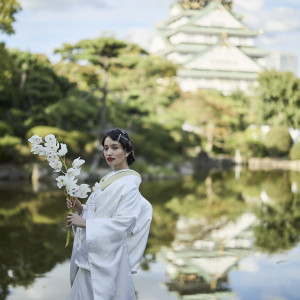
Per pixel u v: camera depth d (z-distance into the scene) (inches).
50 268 223.9
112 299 97.0
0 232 321.1
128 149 106.9
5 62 562.9
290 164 1706.4
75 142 880.3
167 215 422.0
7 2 534.9
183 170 1242.0
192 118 1571.1
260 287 193.8
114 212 100.8
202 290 189.3
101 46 1007.0
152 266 228.7
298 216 419.5
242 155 1846.7
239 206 494.0
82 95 1102.4
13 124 923.4
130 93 1323.8
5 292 185.2
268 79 1942.7
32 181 780.0
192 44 2871.6
